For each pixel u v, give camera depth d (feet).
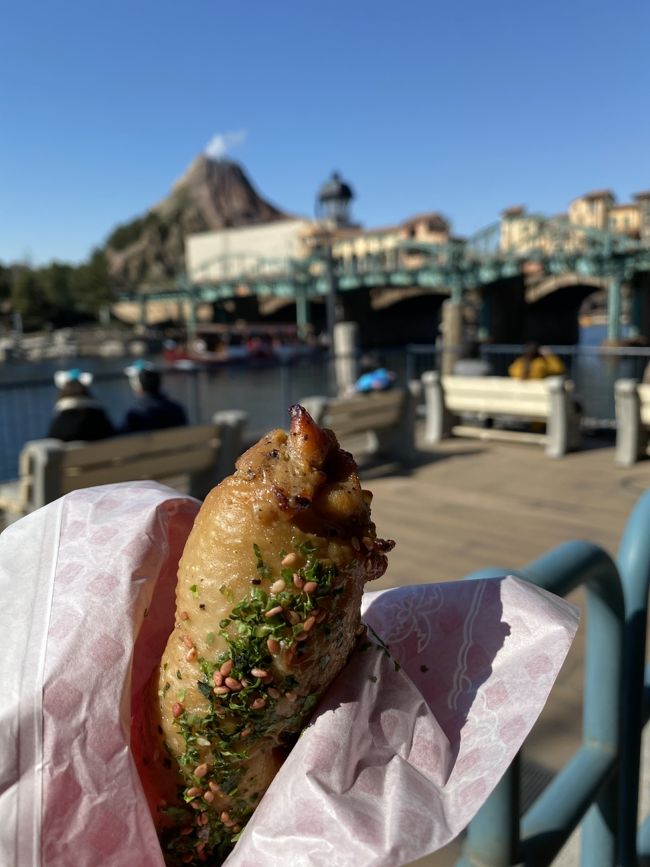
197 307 323.16
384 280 194.59
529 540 16.31
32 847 2.12
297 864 2.16
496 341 181.88
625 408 23.52
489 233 171.94
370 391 32.30
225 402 57.72
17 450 28.84
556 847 4.20
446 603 3.07
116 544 2.56
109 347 246.68
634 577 4.94
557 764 8.27
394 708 2.56
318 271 237.86
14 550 2.64
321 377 62.39
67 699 2.22
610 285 161.99
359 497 2.36
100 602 2.40
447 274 178.60
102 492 2.88
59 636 2.31
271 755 2.51
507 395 26.76
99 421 18.54
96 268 361.30
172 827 2.46
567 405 25.43
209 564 2.28
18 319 312.71
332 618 2.31
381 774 2.41
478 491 20.76
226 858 2.47
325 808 2.22
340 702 2.46
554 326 252.42
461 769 2.48
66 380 20.39
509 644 2.84
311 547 2.24
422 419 33.86
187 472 17.80
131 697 2.64
